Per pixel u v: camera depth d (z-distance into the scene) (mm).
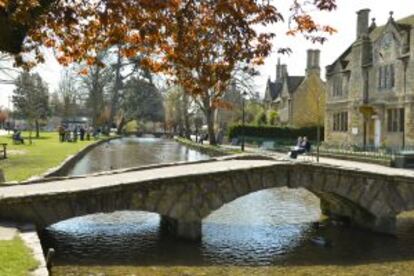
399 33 43906
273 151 49688
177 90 81562
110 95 104938
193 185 15273
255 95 64812
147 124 132250
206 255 13898
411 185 17125
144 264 12836
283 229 17359
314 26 8781
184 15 8422
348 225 18312
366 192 16969
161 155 49781
